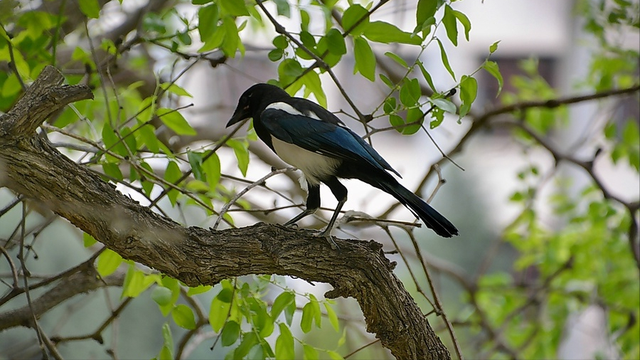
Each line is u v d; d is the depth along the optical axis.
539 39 21.17
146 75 12.63
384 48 16.19
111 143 7.72
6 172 5.17
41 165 5.24
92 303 15.45
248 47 10.90
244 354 7.15
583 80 16.12
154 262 5.82
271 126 7.95
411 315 6.79
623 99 14.59
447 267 14.91
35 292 14.66
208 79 18.86
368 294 6.61
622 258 14.38
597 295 14.77
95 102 9.73
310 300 7.48
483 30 21.08
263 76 18.88
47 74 5.32
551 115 15.54
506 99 15.93
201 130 13.27
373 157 7.61
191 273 6.00
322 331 15.02
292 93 8.72
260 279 7.66
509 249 20.75
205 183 8.91
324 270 6.48
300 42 8.14
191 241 6.02
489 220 20.44
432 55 19.28
